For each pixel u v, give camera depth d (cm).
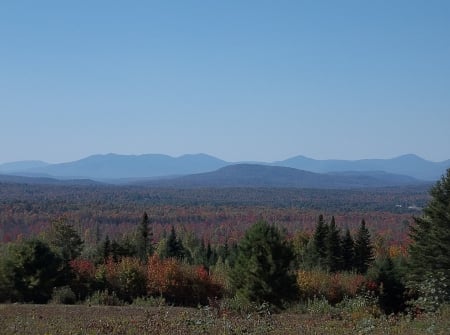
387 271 5091
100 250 7081
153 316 1541
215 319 1491
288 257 3847
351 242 8306
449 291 1873
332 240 8100
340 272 7394
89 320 1541
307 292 4847
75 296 4494
